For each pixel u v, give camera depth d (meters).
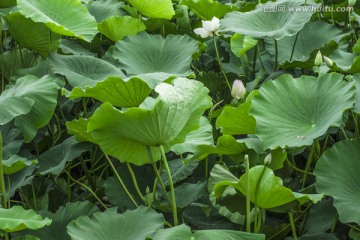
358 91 6.15
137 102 6.10
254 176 5.72
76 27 7.18
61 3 7.18
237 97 6.62
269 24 7.09
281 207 6.00
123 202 6.50
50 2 7.15
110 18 7.47
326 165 5.95
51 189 6.75
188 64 7.21
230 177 6.15
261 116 6.06
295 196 5.71
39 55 7.41
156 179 6.27
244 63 7.48
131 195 6.52
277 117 6.06
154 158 5.91
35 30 7.01
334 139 7.04
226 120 6.23
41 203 6.73
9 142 6.72
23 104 6.32
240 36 7.59
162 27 7.89
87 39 7.12
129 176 6.59
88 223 5.80
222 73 7.64
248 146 6.13
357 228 6.19
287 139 5.97
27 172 6.40
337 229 6.43
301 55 7.50
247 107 6.14
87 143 6.57
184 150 6.23
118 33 7.58
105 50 8.06
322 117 6.00
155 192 6.28
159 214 5.84
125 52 7.31
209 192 6.15
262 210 6.11
